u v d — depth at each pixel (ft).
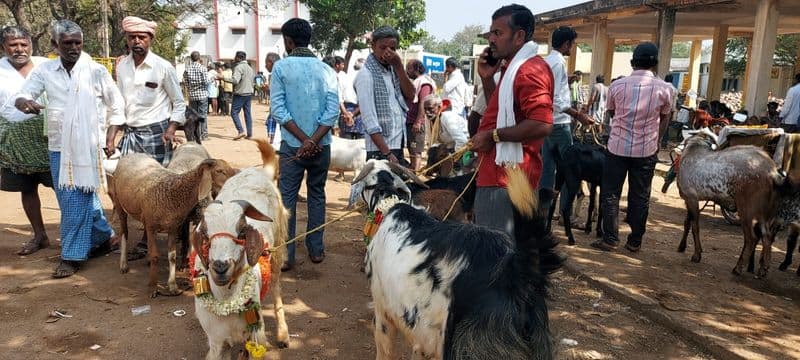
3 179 19.77
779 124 38.24
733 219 26.76
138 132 19.89
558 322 15.64
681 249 22.31
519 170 9.23
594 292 17.98
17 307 15.92
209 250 10.24
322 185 19.36
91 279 18.08
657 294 17.53
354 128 36.52
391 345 10.91
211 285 10.90
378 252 10.45
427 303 9.06
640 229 21.49
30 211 20.30
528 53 11.63
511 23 11.66
